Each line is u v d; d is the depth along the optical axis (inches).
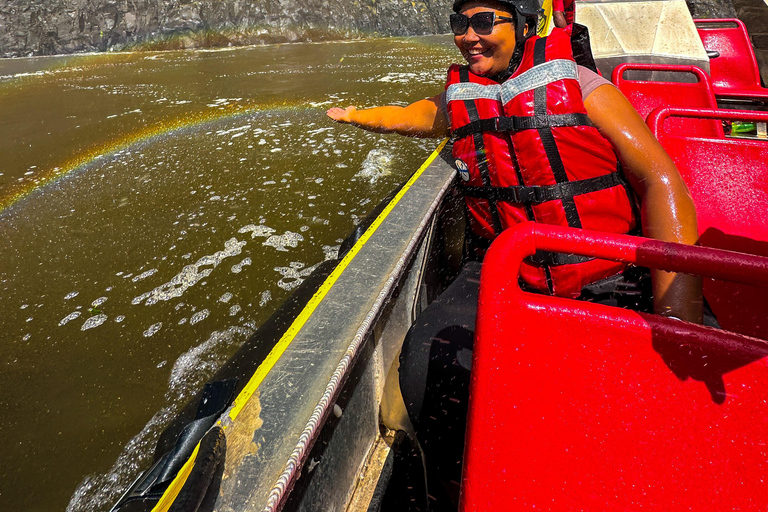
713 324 39.9
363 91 279.3
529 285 44.2
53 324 90.1
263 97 276.7
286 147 186.7
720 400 22.8
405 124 56.7
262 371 30.6
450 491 42.5
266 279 101.1
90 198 149.2
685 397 23.4
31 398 73.3
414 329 43.2
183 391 74.0
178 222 128.8
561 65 40.6
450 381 38.9
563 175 40.8
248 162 172.2
